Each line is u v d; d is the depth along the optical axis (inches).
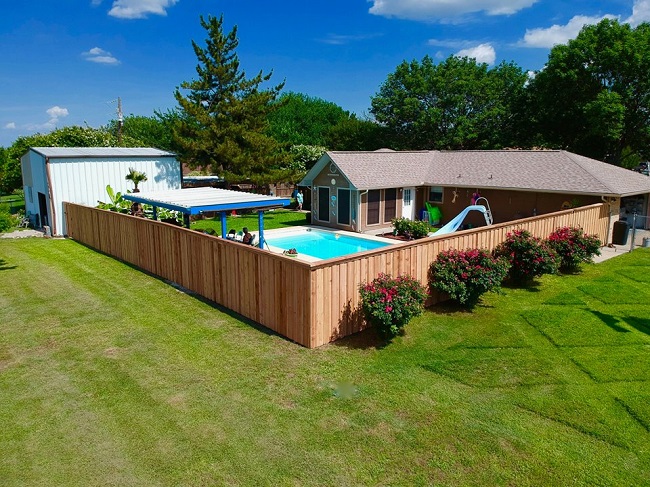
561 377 298.4
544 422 249.1
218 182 1343.5
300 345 341.4
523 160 924.0
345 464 214.5
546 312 415.8
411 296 347.6
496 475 208.4
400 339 354.3
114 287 496.4
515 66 1670.8
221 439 231.5
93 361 317.1
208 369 304.5
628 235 786.2
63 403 263.7
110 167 927.7
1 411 255.8
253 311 389.4
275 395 272.8
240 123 1168.8
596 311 421.1
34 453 220.1
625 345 347.9
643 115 1237.7
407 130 1705.2
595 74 1250.6
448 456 220.7
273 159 1173.1
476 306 431.2
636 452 225.0
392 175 960.9
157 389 279.0
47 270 576.7
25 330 374.6
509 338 358.6
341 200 938.1
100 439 231.0
